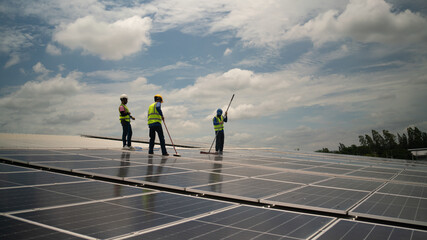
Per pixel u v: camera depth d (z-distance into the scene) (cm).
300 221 367
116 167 711
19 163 671
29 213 334
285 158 1334
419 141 14362
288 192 517
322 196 495
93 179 568
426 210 420
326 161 1290
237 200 465
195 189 506
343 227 347
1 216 318
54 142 1441
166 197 461
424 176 895
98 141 1758
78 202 396
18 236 267
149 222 332
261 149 2177
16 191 427
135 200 430
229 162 991
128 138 1357
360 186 620
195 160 1017
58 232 284
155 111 1216
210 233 306
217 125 1606
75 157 862
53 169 625
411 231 340
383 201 474
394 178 802
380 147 15725
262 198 462
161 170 709
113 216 346
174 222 338
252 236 304
